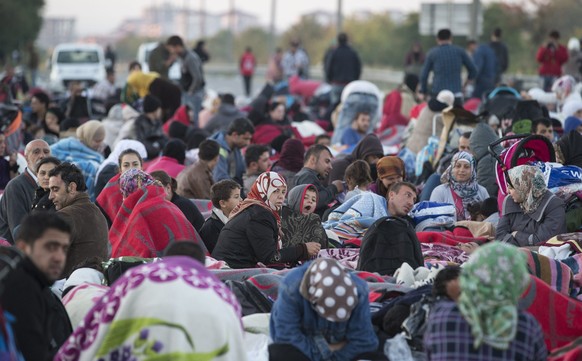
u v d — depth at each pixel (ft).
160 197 75.72
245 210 73.31
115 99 190.80
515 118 114.32
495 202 85.10
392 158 86.58
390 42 549.95
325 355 54.80
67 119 125.39
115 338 49.78
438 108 116.47
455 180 87.51
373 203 82.58
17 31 524.93
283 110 147.13
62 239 50.39
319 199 89.25
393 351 56.39
